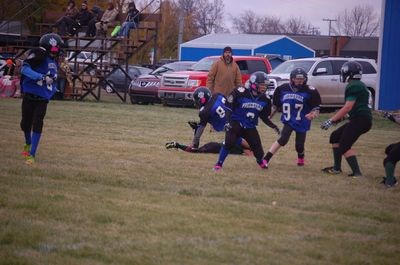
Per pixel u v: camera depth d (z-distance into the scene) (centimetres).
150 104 3481
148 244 838
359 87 1380
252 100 1409
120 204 1038
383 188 1285
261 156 1452
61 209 984
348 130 1391
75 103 3206
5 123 2108
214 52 5881
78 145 1688
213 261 785
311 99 1463
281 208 1069
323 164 1576
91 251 802
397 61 3406
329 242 886
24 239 835
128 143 1780
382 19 3378
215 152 1672
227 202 1091
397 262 818
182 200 1090
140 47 3653
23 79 1372
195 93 1675
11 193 1074
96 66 3641
